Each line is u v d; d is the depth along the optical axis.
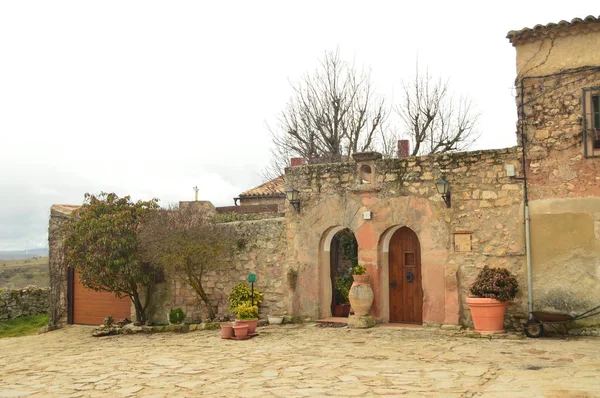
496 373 7.87
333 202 14.32
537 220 11.73
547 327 11.44
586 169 11.30
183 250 14.74
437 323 12.68
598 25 11.20
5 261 40.03
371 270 13.66
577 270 11.29
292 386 7.57
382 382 7.59
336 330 12.96
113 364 10.05
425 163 13.10
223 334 12.66
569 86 11.53
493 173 12.30
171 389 7.73
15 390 8.13
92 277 15.81
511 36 12.06
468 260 12.47
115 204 16.45
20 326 21.70
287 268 14.92
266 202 24.50
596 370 7.85
